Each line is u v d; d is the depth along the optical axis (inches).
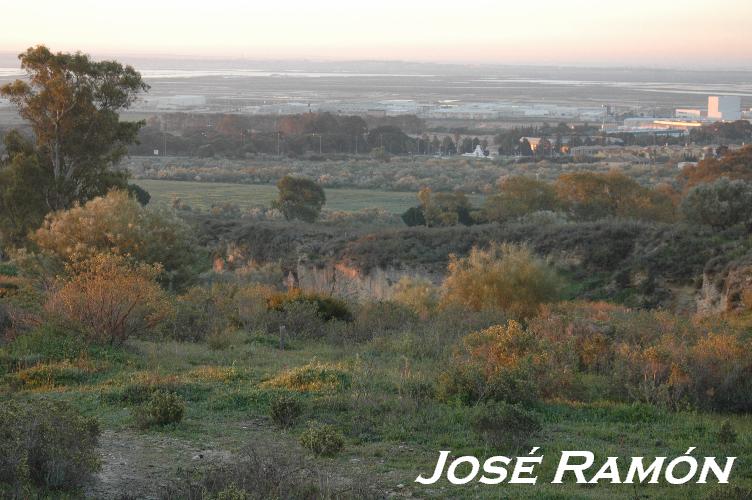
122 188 1626.5
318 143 6067.9
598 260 1513.3
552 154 6013.8
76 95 1529.3
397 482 402.6
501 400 552.7
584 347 733.3
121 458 434.0
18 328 768.3
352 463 430.6
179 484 377.7
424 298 1268.5
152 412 497.4
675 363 619.5
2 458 353.1
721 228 1560.0
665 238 1499.8
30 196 1476.4
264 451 435.8
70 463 377.7
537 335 773.9
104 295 762.2
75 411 437.7
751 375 606.2
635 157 5526.6
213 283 1354.6
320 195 2770.7
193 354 772.0
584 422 530.9
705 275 1344.7
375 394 561.6
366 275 1622.8
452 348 761.0
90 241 1146.0
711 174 2472.9
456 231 1711.4
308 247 1764.3
